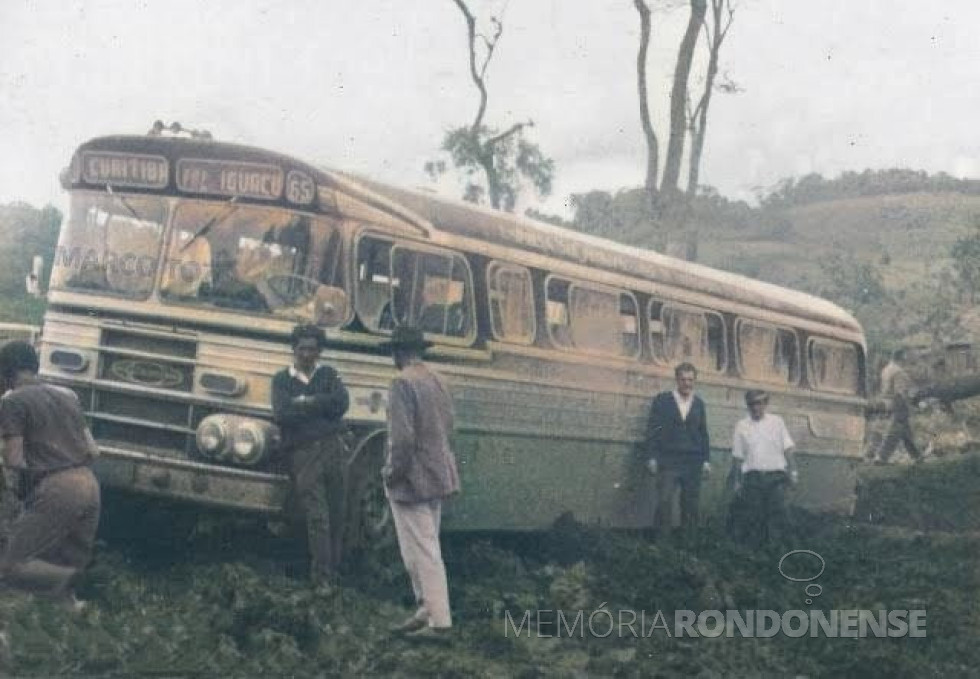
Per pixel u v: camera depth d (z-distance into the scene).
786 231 26.20
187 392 10.50
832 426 18.75
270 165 10.70
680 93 24.58
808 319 18.34
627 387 14.62
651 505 15.09
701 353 16.06
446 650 9.13
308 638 8.76
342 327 10.82
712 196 26.36
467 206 12.72
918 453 21.95
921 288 24.73
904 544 16.19
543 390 13.37
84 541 8.95
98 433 10.69
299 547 11.72
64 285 10.95
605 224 23.98
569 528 13.23
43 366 10.90
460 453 12.35
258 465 10.22
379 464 11.21
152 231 10.84
